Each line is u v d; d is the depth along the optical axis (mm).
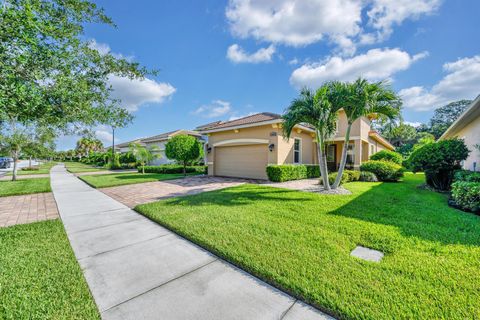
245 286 2645
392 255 3246
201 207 6227
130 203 7301
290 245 3617
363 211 5637
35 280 2701
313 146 17797
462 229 4266
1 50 2807
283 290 2545
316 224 4648
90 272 2973
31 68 3244
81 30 4242
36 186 11047
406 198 7352
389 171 12430
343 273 2762
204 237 3990
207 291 2541
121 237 4270
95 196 8570
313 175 15172
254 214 5469
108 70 4652
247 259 3135
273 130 12930
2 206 6922
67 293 2465
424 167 9719
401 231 4152
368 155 18125
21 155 14922
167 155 17906
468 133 11352
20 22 2797
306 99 8375
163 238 4215
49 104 3533
